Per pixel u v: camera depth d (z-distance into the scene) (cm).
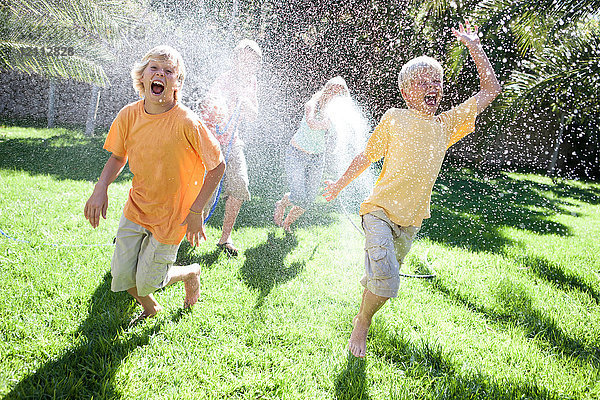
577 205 759
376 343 226
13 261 274
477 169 1000
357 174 230
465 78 738
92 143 820
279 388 188
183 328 223
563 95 476
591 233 538
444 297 295
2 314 217
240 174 330
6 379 173
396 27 795
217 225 405
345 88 369
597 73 436
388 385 196
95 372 183
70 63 257
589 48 438
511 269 364
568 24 443
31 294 238
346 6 857
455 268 353
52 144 766
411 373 206
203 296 259
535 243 461
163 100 190
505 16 466
